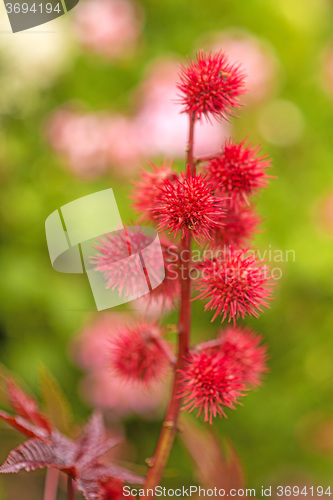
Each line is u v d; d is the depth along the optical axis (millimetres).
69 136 1174
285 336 1268
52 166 1248
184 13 1433
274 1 1440
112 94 1362
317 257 1224
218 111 562
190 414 1146
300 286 1259
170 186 542
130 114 1277
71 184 1225
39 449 554
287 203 1312
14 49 1179
